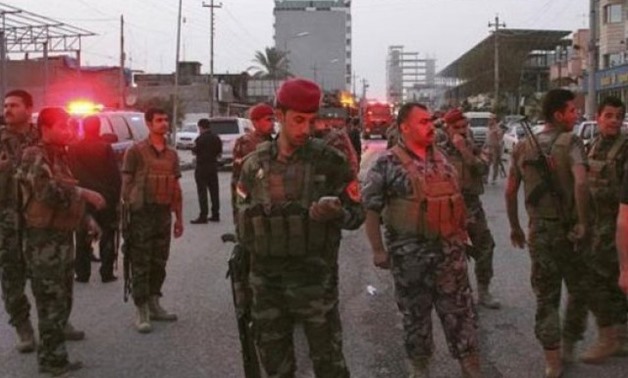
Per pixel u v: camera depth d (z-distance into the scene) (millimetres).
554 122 5262
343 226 3768
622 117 5551
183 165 29547
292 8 135875
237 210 3867
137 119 15430
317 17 133250
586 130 22188
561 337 5609
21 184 5371
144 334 6516
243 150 7227
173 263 9719
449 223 4742
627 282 3812
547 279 5266
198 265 9594
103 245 8656
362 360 5781
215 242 11469
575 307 5500
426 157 4785
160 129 6691
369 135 60125
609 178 5406
